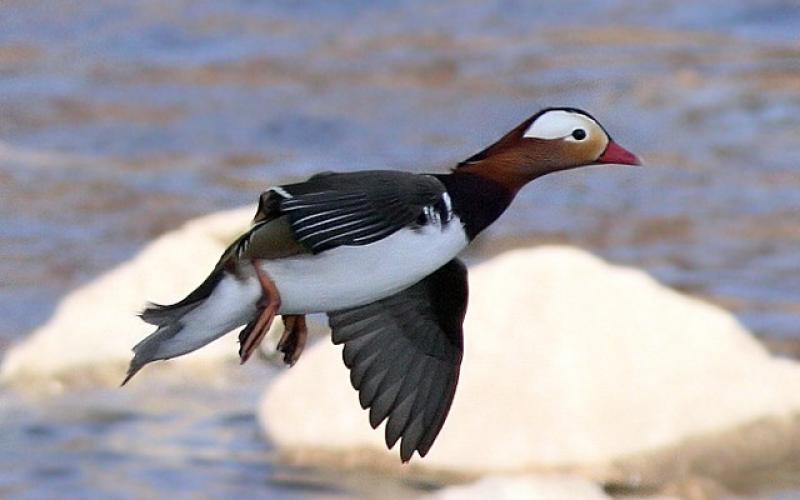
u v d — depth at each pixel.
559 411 12.72
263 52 26.97
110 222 19.27
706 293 17.28
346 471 12.68
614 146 7.97
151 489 12.45
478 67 25.91
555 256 13.76
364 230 7.15
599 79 25.05
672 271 17.97
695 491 12.40
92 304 15.12
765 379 13.02
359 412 12.91
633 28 27.61
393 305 7.97
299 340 8.02
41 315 16.28
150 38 27.59
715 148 22.17
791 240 18.75
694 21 27.78
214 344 14.80
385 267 7.39
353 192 7.28
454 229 7.53
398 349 7.97
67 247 18.36
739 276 17.70
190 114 23.84
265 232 7.37
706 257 18.30
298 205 7.18
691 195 20.42
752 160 21.62
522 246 18.88
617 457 12.50
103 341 14.71
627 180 20.94
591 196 20.41
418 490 12.41
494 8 29.09
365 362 7.95
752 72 25.11
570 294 13.45
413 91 24.84
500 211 7.85
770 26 27.30
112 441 13.27
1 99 24.53
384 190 7.31
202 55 26.86
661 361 13.05
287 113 23.86
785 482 12.52
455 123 23.47
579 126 7.96
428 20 28.64
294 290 7.39
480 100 24.30
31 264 17.80
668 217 19.67
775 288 17.31
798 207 19.86
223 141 22.84
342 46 27.27
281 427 13.05
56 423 13.63
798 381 13.04
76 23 28.41
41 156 21.92
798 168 21.28
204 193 20.61
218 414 13.76
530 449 12.53
